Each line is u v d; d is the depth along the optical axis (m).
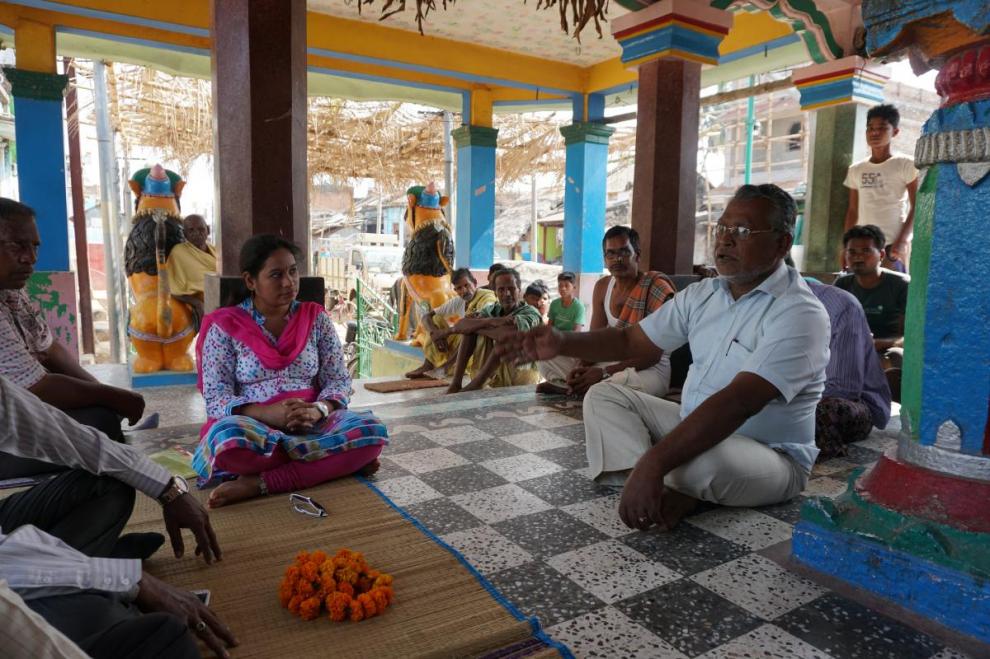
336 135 13.45
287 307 3.12
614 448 2.87
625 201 19.05
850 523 2.19
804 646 1.83
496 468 3.23
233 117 3.98
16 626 0.91
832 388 3.68
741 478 2.55
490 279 6.49
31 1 6.68
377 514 2.64
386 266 20.70
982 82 1.94
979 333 2.00
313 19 8.16
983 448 2.02
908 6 2.04
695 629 1.91
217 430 2.77
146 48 8.48
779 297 2.51
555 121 13.65
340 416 3.06
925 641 1.87
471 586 2.10
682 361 5.01
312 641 1.78
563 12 3.24
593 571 2.23
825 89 6.62
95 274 17.03
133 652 1.18
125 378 6.89
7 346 2.76
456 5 7.78
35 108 7.12
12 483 2.72
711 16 5.25
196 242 6.60
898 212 6.00
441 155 14.43
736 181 14.99
